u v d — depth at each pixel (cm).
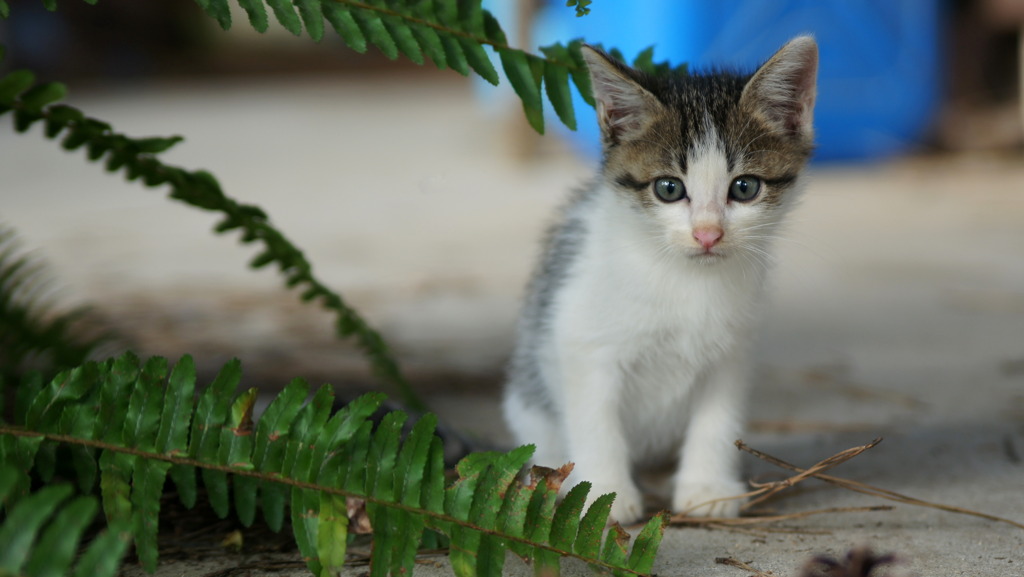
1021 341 134
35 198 248
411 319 142
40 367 118
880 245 181
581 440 112
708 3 233
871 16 250
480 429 120
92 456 102
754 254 113
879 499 110
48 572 95
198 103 461
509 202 236
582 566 104
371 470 101
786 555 105
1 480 96
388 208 231
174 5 598
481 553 100
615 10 250
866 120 259
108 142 109
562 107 107
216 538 106
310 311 144
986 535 106
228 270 170
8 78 105
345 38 104
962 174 252
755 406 123
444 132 359
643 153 112
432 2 105
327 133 364
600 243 113
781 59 112
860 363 130
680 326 112
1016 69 278
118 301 145
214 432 102
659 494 114
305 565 104
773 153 113
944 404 122
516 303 147
